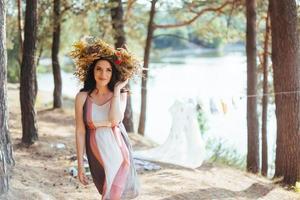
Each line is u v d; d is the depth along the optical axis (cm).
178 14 1497
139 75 477
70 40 1783
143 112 1459
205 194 728
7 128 536
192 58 5691
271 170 1288
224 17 1486
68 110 1520
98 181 464
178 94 2652
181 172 838
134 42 1662
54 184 694
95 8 1398
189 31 1906
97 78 453
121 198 456
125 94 471
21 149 906
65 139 1069
